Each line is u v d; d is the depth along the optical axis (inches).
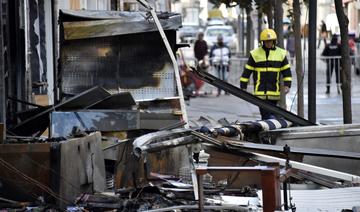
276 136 549.0
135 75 636.7
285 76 736.3
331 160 528.7
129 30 628.4
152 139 458.3
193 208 413.4
